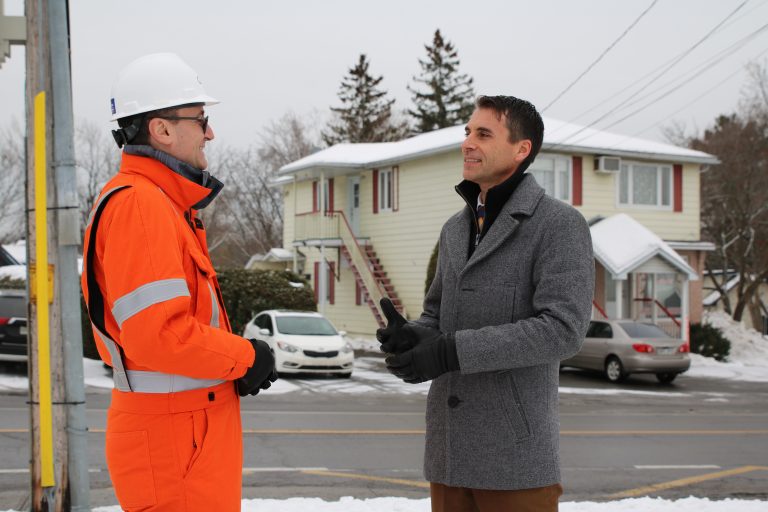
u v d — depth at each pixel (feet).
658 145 80.23
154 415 7.90
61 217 15.56
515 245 8.80
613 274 65.36
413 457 26.73
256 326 57.67
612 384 55.72
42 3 15.53
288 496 20.95
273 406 39.96
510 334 8.14
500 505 8.66
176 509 7.87
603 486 23.22
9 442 27.55
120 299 7.48
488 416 8.61
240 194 168.55
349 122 183.42
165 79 8.38
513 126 9.00
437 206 76.23
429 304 10.21
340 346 53.11
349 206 91.61
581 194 73.51
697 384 57.31
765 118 89.76
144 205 7.68
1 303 49.06
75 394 15.74
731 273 121.80
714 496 22.18
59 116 15.57
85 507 15.75
